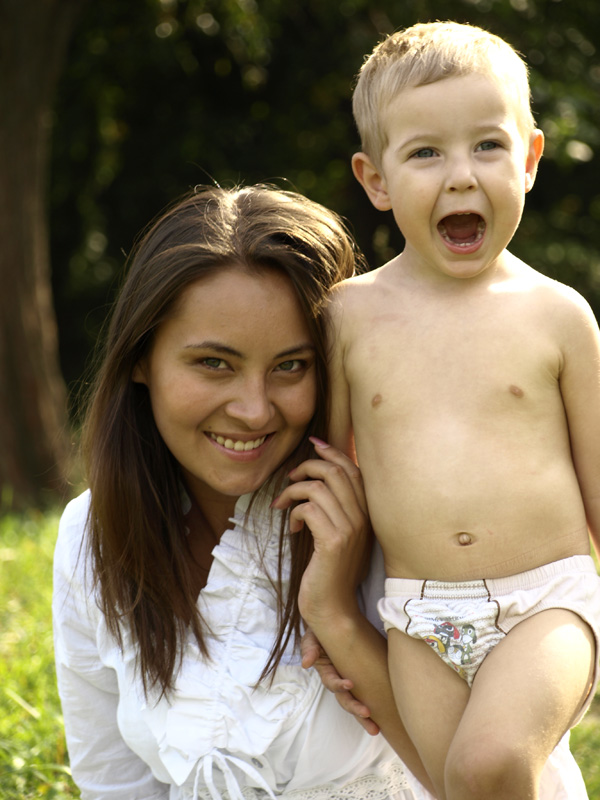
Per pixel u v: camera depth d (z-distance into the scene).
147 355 2.35
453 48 2.30
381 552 2.49
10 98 9.62
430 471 2.24
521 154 2.31
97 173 16.17
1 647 4.65
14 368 9.79
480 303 2.31
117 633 2.44
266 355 2.23
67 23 9.73
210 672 2.35
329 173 16.02
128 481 2.39
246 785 2.39
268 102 15.88
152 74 15.52
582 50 14.82
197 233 2.28
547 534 2.20
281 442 2.36
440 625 2.17
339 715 2.37
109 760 2.63
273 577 2.43
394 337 2.34
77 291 17.06
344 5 14.16
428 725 2.17
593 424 2.28
